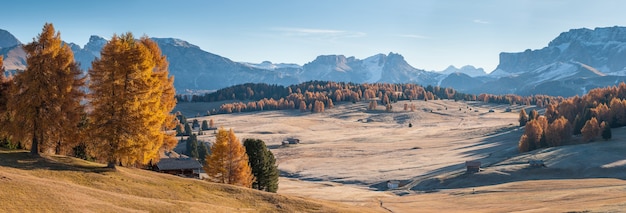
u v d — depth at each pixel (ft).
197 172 271.28
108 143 155.53
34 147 158.10
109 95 154.10
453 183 394.93
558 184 325.62
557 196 251.39
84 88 164.55
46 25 155.22
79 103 162.50
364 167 527.40
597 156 424.05
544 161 429.38
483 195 298.35
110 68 152.76
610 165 396.16
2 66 179.01
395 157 582.76
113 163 159.33
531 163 411.75
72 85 161.17
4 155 149.59
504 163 451.53
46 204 109.81
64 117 158.51
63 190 121.19
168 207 127.44
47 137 163.73
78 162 160.97
